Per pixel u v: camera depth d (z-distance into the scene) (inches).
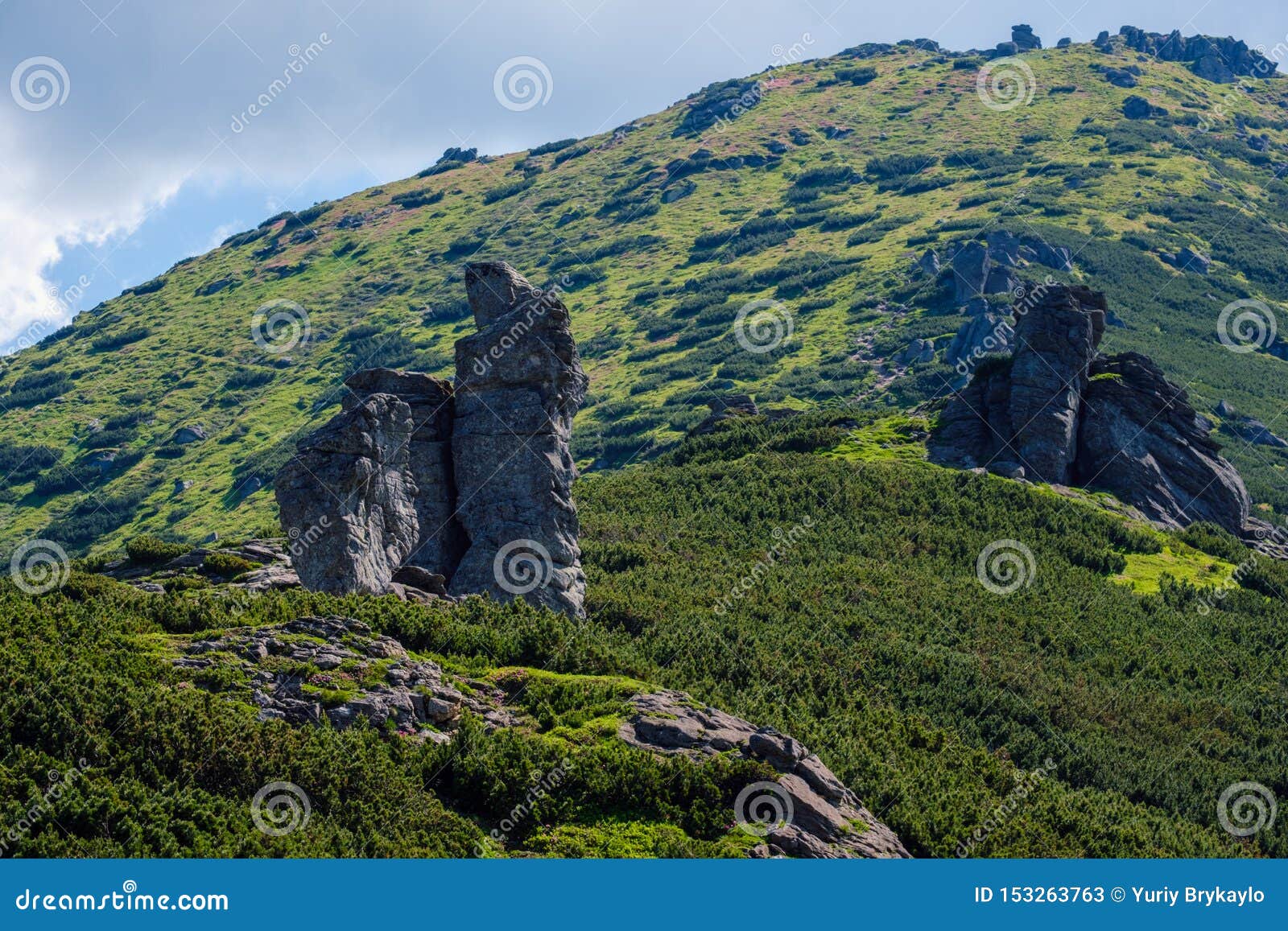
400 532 2329.0
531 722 1737.2
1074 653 3147.1
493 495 2512.3
